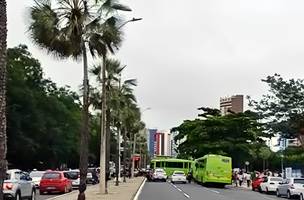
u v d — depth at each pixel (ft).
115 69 151.64
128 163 327.06
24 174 92.94
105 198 103.86
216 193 144.66
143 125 314.76
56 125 264.72
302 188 128.26
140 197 118.01
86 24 81.51
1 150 38.81
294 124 224.12
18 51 260.01
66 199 101.35
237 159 274.77
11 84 230.07
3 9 39.17
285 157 237.25
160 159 287.89
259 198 127.13
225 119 280.31
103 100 118.62
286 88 225.56
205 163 199.21
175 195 128.26
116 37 84.94
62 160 293.84
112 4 81.66
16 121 227.20
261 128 272.51
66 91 321.32
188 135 295.89
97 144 355.56
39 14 77.00
